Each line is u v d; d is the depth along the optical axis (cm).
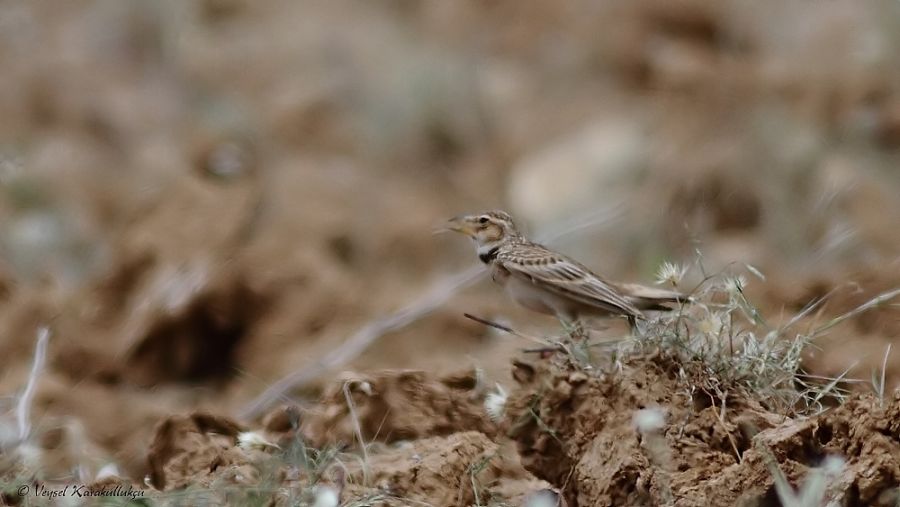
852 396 793
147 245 1500
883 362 976
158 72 2191
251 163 1770
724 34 2167
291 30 2219
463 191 1836
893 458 770
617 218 1617
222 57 2180
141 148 1948
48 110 2100
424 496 878
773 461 783
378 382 973
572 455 862
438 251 1650
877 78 1798
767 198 1608
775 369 909
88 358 1394
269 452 943
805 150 1642
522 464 885
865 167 1620
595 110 2008
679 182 1648
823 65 1911
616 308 1040
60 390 1256
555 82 2088
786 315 1166
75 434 1109
